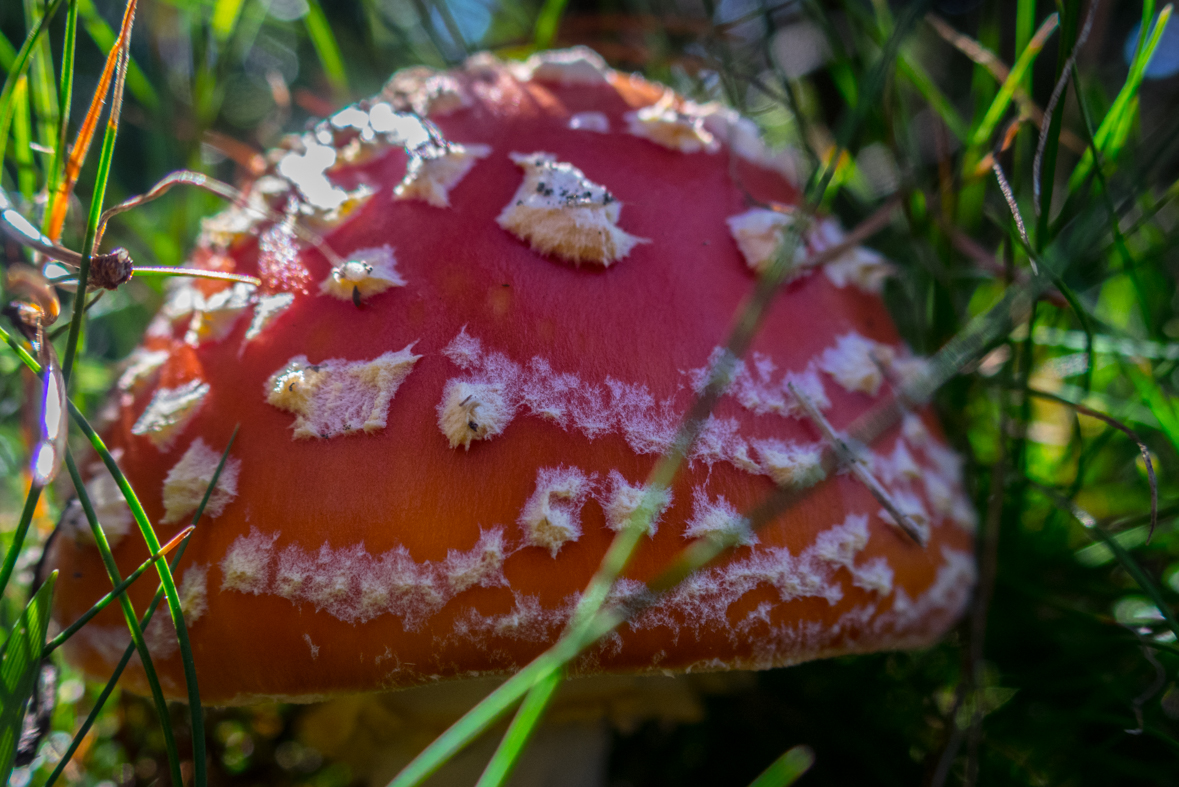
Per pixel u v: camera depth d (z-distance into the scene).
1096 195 0.16
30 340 0.13
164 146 0.23
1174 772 0.16
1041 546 0.18
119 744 0.17
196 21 0.20
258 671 0.13
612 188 0.15
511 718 0.15
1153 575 0.18
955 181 0.18
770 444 0.14
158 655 0.13
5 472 0.19
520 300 0.14
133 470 0.14
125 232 0.21
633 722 0.17
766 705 0.18
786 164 0.17
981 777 0.16
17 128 0.16
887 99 0.18
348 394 0.14
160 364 0.15
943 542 0.15
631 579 0.13
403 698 0.15
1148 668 0.16
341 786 0.18
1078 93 0.16
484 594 0.13
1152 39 0.16
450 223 0.15
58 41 0.29
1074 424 0.18
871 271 0.17
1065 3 0.15
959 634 0.16
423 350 0.14
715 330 0.14
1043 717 0.17
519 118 0.16
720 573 0.13
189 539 0.13
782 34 0.28
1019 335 0.18
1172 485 0.19
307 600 0.13
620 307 0.14
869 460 0.14
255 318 0.14
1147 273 0.20
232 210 0.16
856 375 0.15
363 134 0.16
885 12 0.20
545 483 0.13
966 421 0.18
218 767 0.17
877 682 0.18
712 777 0.18
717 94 0.22
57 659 0.15
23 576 0.16
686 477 0.13
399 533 0.13
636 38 0.25
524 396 0.13
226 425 0.14
